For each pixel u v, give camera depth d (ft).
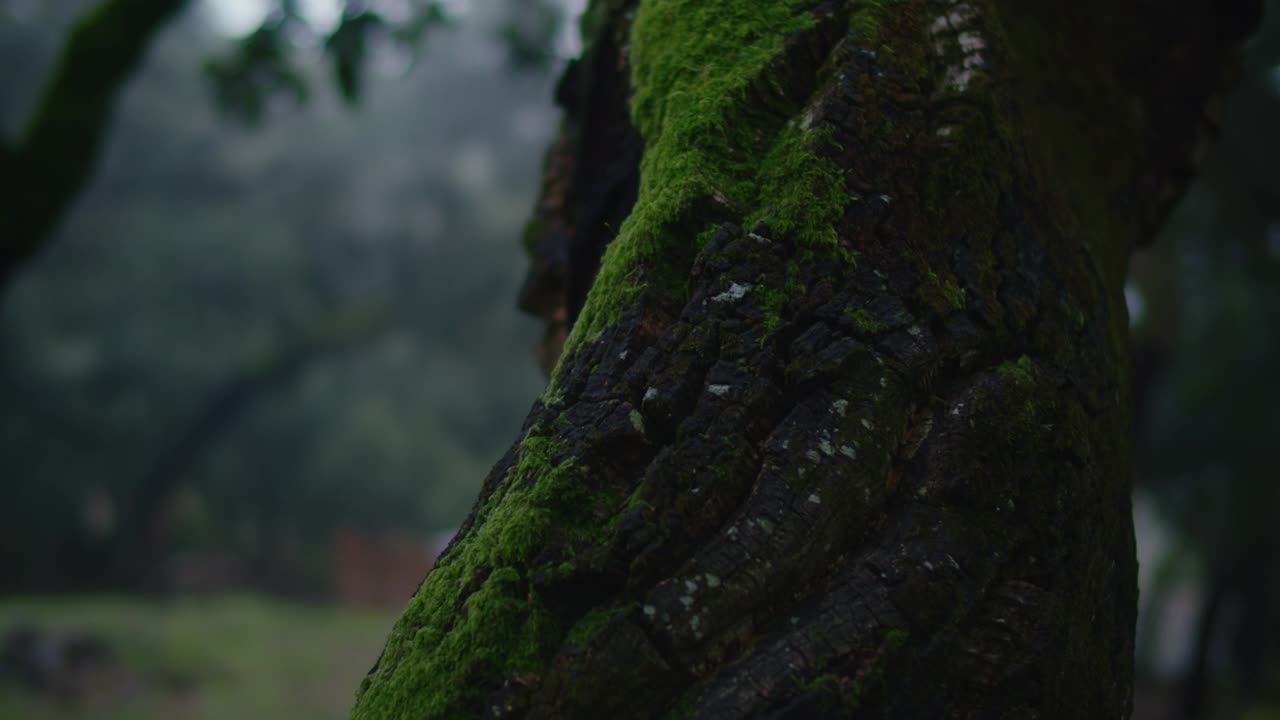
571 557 3.21
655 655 3.05
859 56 3.76
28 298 62.54
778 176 3.65
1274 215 34.68
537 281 5.53
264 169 76.69
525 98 88.28
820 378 3.32
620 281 3.65
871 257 3.54
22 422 61.87
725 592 3.11
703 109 3.80
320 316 74.23
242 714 34.71
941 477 3.33
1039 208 4.06
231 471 78.59
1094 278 4.34
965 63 3.93
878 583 3.19
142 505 67.26
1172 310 25.13
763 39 3.95
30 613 47.21
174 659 40.24
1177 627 81.97
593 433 3.35
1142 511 70.13
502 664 3.15
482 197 83.20
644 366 3.42
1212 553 54.95
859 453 3.28
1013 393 3.52
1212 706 55.36
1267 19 28.27
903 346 3.42
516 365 88.53
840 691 3.03
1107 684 3.65
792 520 3.19
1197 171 5.71
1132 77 5.26
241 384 70.18
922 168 3.73
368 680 3.50
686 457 3.23
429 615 3.41
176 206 73.20
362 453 82.07
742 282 3.46
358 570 76.07
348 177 80.64
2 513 60.18
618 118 4.84
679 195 3.63
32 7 66.03
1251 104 31.55
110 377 67.41
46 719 31.73
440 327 81.00
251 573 74.84
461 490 87.86
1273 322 48.24
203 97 72.95
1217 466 53.31
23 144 19.60
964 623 3.22
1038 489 3.50
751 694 3.02
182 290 70.03
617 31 4.85
